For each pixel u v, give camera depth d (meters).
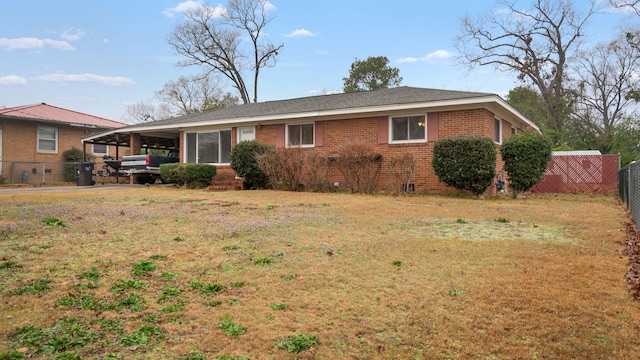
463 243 5.25
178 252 4.66
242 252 4.70
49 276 3.69
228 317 2.88
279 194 12.40
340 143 14.62
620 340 2.54
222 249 4.84
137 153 20.05
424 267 4.14
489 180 11.26
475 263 4.30
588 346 2.46
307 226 6.44
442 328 2.73
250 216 7.48
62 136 22.88
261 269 4.05
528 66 31.27
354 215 7.70
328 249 4.89
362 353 2.40
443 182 12.17
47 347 2.36
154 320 2.81
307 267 4.14
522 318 2.88
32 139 21.48
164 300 3.19
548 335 2.62
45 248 4.68
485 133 12.41
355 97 16.55
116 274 3.80
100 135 20.67
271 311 3.01
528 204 10.11
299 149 13.95
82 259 4.27
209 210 8.32
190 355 2.33
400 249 4.91
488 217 7.61
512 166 11.91
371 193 12.86
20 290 3.30
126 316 2.87
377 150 13.94
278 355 2.35
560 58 30.47
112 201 9.86
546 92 31.08
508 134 15.73
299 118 15.62
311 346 2.47
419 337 2.60
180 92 41.66
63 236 5.33
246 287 3.53
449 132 12.77
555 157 16.02
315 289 3.49
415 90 15.88
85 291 3.34
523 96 35.62
